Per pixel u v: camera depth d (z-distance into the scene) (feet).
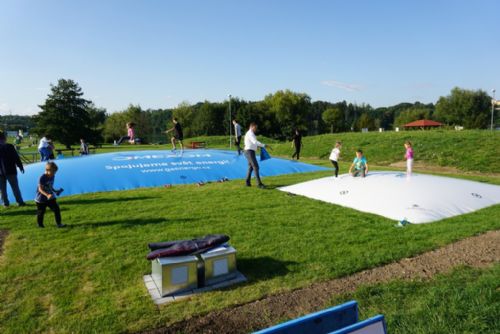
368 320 8.38
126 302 14.32
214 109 228.22
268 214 27.02
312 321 8.77
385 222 24.84
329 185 35.76
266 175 49.42
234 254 16.30
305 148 88.48
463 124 218.59
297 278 16.25
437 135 78.64
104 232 22.81
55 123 171.53
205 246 16.28
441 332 11.61
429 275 16.26
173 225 24.21
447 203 28.68
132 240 21.27
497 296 13.65
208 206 29.73
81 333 12.27
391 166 62.90
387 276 16.33
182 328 12.57
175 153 58.80
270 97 253.24
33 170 44.73
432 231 22.45
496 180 44.88
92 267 17.62
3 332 12.40
